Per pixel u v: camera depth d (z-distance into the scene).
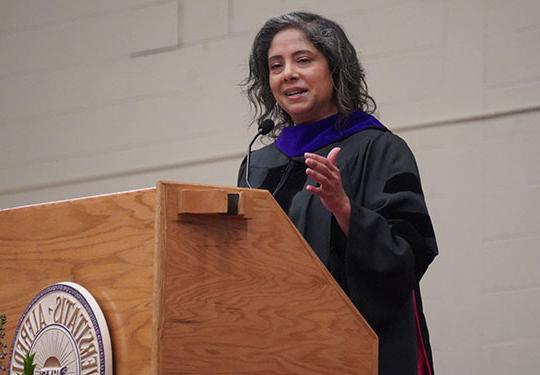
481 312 15.11
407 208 8.34
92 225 6.70
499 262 15.09
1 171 19.86
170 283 6.26
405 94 16.12
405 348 8.20
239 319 6.51
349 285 7.85
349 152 8.74
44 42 19.80
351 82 9.03
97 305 6.47
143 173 18.50
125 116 18.83
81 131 19.23
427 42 16.06
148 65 18.70
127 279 6.42
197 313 6.34
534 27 15.34
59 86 19.55
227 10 18.06
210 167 17.89
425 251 8.22
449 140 15.68
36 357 6.74
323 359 6.86
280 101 9.05
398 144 8.78
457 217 15.45
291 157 9.02
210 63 18.14
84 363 6.44
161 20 18.66
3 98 20.05
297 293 6.80
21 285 7.14
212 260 6.45
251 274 6.60
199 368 6.30
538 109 15.17
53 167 19.41
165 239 6.28
